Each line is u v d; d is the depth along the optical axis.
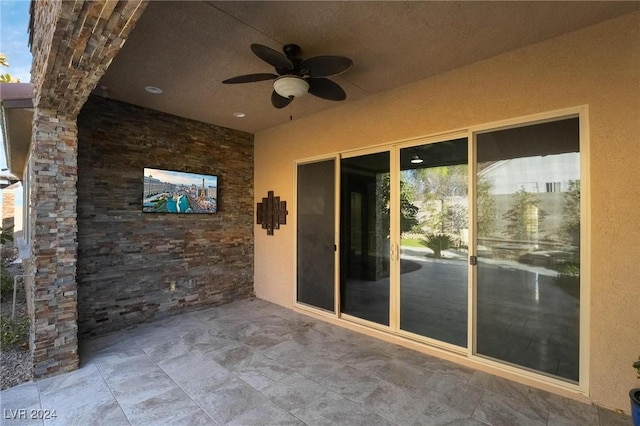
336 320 4.03
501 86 2.75
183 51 2.67
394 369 2.83
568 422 2.11
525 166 2.65
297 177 4.57
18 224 9.82
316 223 4.30
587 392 2.34
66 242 2.78
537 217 2.59
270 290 4.98
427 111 3.22
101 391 2.46
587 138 2.35
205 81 3.24
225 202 4.88
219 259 4.80
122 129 3.81
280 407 2.27
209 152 4.68
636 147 2.18
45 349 2.66
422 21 2.26
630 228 2.20
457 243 3.05
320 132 4.23
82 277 3.51
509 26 2.33
